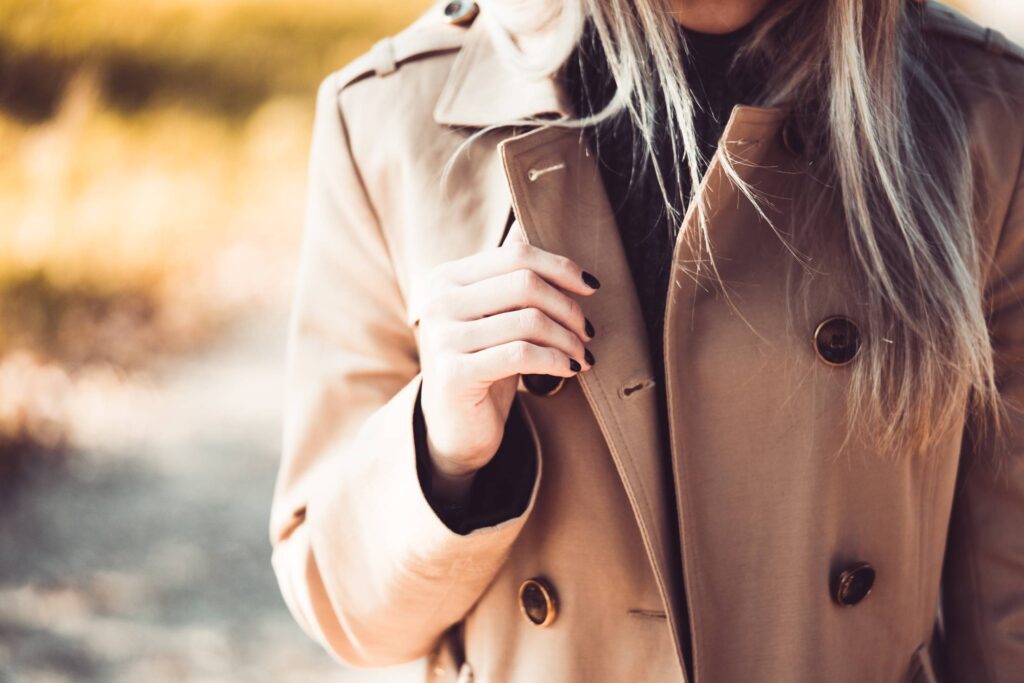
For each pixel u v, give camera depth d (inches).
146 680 105.9
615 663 39.7
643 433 38.9
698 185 38.7
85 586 122.4
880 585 39.8
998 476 40.4
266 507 140.9
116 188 222.7
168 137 253.4
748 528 39.3
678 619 39.6
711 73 40.8
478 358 36.7
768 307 39.2
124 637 113.7
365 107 42.6
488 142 41.0
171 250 207.6
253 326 195.2
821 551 39.2
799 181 39.9
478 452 37.9
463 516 39.4
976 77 40.4
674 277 38.6
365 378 42.4
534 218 38.7
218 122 271.3
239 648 112.1
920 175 38.9
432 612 39.9
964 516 41.3
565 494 39.6
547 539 39.8
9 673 105.9
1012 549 40.4
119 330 180.9
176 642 112.9
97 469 146.2
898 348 38.5
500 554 38.7
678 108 38.6
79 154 226.2
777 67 39.9
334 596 40.9
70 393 160.6
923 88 39.9
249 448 155.0
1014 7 313.4
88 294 184.7
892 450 38.9
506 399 38.4
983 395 38.8
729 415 39.2
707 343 39.2
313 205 43.6
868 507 39.3
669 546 39.4
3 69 241.9
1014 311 40.1
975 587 41.3
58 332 173.0
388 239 42.0
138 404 163.0
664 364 39.6
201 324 191.5
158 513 137.0
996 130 39.9
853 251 39.1
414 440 38.4
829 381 38.9
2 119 229.5
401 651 41.5
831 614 39.3
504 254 37.3
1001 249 40.1
